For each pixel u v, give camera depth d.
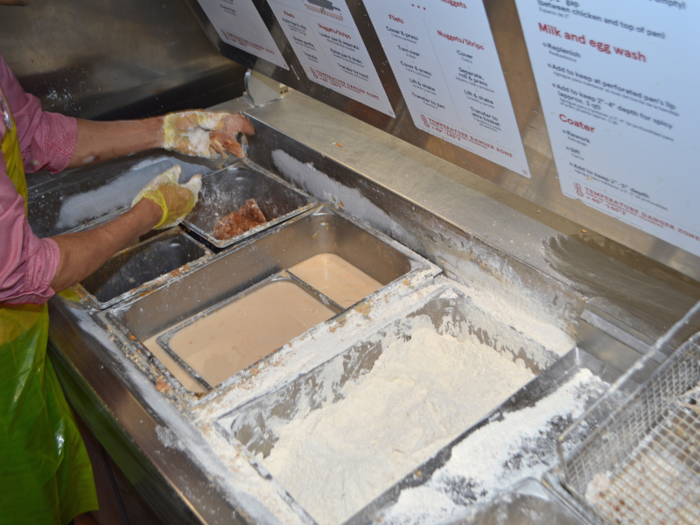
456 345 1.20
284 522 0.77
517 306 1.12
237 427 0.95
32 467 1.20
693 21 0.52
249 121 1.66
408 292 1.19
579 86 0.69
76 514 1.42
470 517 0.77
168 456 0.87
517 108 0.81
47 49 1.44
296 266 1.53
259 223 1.69
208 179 1.66
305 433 1.05
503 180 1.02
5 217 0.85
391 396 1.11
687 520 0.72
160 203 1.29
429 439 1.02
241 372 1.02
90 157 1.38
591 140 0.75
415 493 0.80
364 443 1.04
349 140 1.53
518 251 1.09
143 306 1.26
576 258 1.07
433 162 1.41
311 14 1.07
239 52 1.55
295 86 1.47
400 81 1.02
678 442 0.81
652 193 0.74
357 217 1.46
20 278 0.91
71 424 1.30
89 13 1.47
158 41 1.63
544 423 0.89
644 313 0.94
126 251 1.46
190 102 1.80
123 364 1.05
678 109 0.60
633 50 0.59
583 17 0.60
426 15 0.80
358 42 1.02
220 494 0.81
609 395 0.85
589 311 0.98
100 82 1.57
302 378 1.01
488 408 1.07
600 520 0.72
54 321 1.17
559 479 0.76
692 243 0.76
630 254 1.07
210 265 1.35
